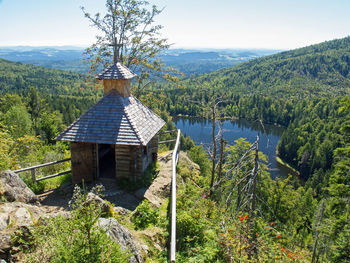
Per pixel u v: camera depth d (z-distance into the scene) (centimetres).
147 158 1294
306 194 5091
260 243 786
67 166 1361
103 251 427
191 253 721
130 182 1111
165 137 6419
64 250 408
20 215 578
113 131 1099
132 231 748
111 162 1401
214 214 1020
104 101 1198
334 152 1783
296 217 3566
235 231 796
